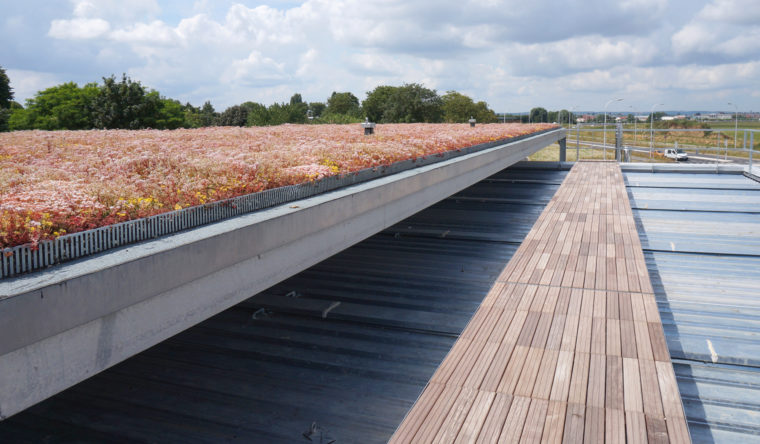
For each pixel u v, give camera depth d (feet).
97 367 12.93
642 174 70.18
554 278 22.00
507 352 15.30
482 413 12.25
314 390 20.21
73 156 29.30
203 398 19.79
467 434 11.48
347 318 26.22
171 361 22.53
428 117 266.57
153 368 21.99
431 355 22.68
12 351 10.89
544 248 26.89
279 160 28.58
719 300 26.20
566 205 39.58
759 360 19.90
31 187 18.37
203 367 22.03
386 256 36.17
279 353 23.08
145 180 21.18
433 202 35.91
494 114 371.15
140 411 19.01
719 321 23.70
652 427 11.59
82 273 12.27
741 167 67.36
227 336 24.73
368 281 31.19
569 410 12.32
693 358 20.58
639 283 21.29
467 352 15.29
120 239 15.02
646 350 15.33
